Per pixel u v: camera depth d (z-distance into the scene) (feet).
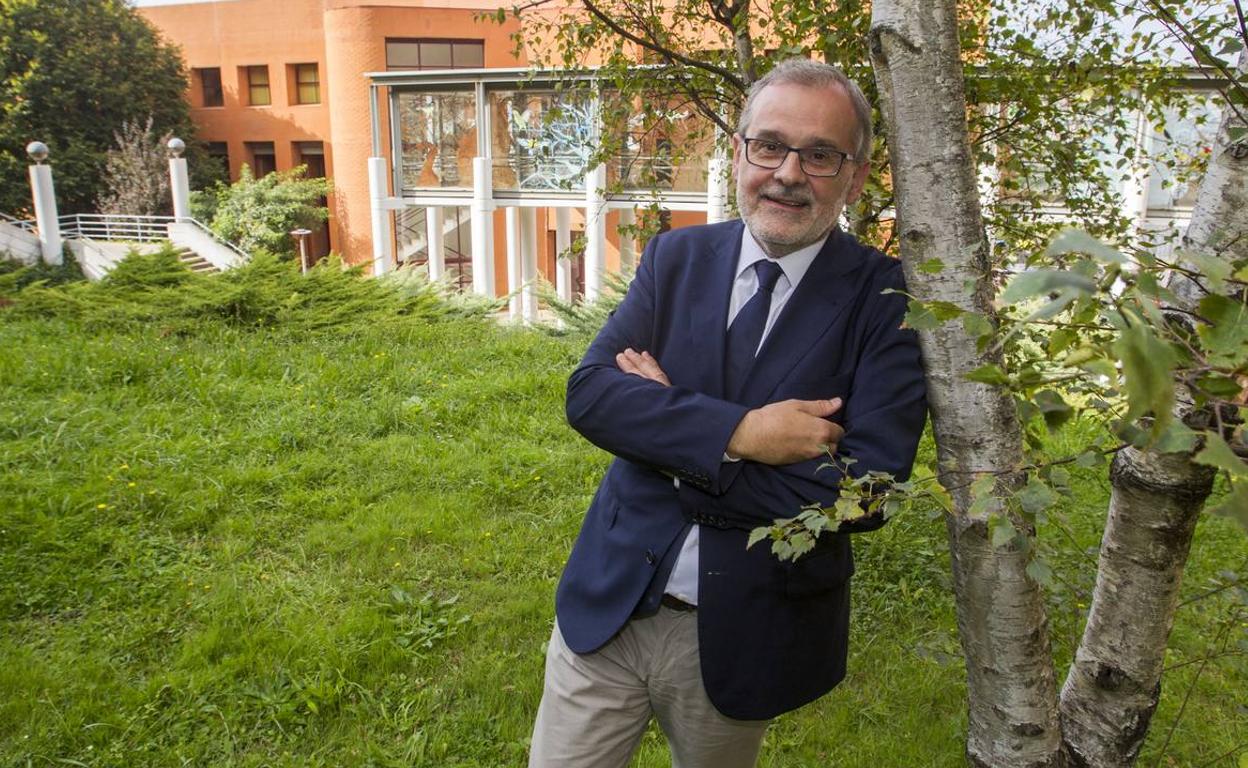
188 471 17.53
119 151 99.66
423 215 92.58
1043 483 4.18
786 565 5.69
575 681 6.26
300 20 102.22
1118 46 11.95
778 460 5.46
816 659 5.97
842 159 5.56
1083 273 2.76
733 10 12.70
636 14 14.28
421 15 91.09
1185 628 12.30
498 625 12.73
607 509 6.34
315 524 15.84
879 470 5.25
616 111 14.82
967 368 5.11
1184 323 4.79
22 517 14.78
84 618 12.46
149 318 32.73
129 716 10.36
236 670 11.22
